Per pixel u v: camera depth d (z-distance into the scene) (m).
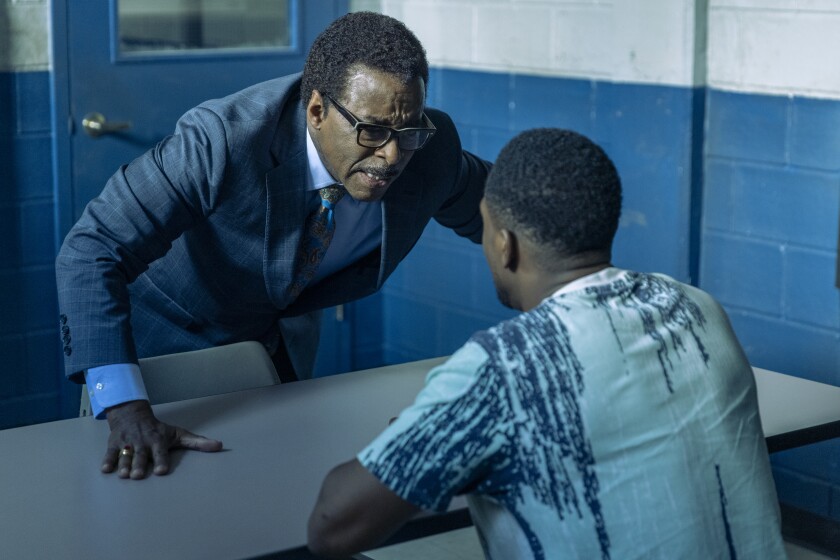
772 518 1.41
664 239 3.49
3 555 1.52
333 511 1.40
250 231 2.20
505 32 3.87
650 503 1.33
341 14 4.26
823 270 3.15
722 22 3.28
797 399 2.12
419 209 2.32
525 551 1.35
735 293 3.39
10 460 1.84
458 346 4.23
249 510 1.66
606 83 3.57
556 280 1.44
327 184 2.17
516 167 1.42
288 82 2.23
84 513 1.65
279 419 2.02
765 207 3.27
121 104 3.86
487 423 1.33
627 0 3.46
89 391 1.96
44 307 3.88
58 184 3.80
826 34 3.04
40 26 3.69
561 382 1.34
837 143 3.06
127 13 3.83
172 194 2.09
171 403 2.09
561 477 1.33
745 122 3.27
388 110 1.96
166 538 1.57
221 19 4.02
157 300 2.44
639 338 1.39
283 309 2.43
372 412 2.06
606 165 1.43
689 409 1.38
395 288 4.46
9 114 3.69
